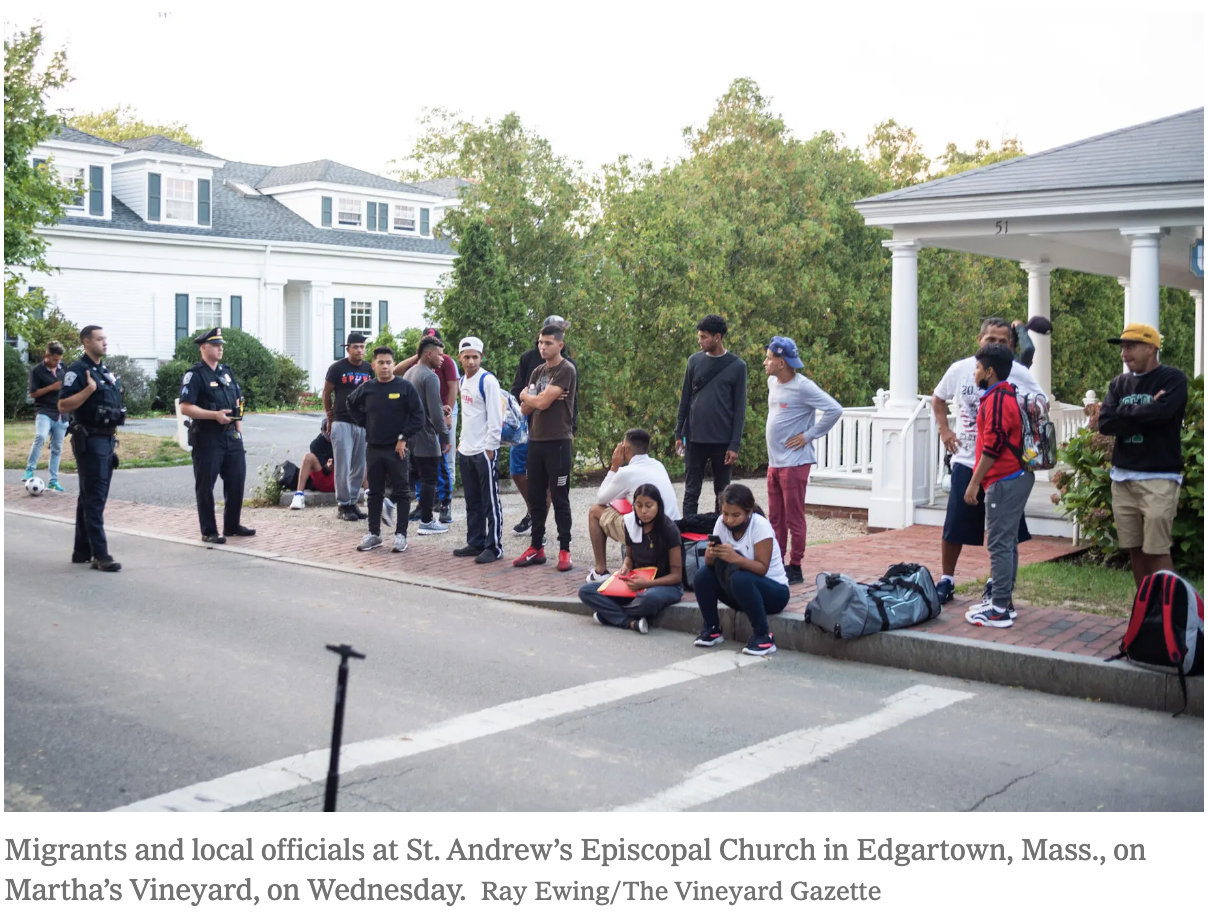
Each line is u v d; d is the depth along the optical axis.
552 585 9.65
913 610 7.64
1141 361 7.51
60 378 15.39
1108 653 6.96
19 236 22.69
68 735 5.82
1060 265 17.64
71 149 32.50
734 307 18.70
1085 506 10.07
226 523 11.98
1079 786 5.28
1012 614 7.72
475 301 16.30
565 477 10.23
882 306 21.45
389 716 6.21
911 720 6.27
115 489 16.20
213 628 8.13
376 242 40.06
